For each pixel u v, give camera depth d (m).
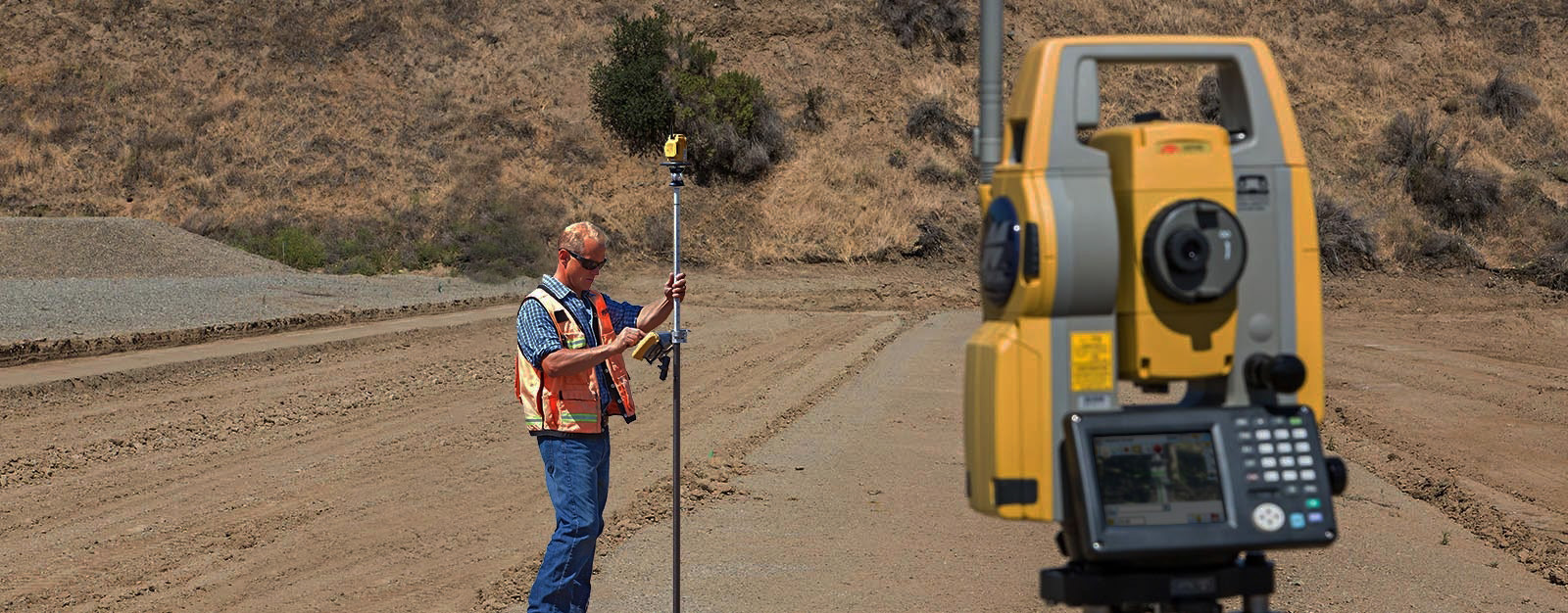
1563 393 13.67
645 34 39.97
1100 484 2.42
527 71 41.91
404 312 23.25
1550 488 8.87
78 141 38.53
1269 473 2.46
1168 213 2.46
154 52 42.12
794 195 36.72
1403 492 8.52
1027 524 7.29
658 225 35.34
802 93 41.22
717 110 38.44
